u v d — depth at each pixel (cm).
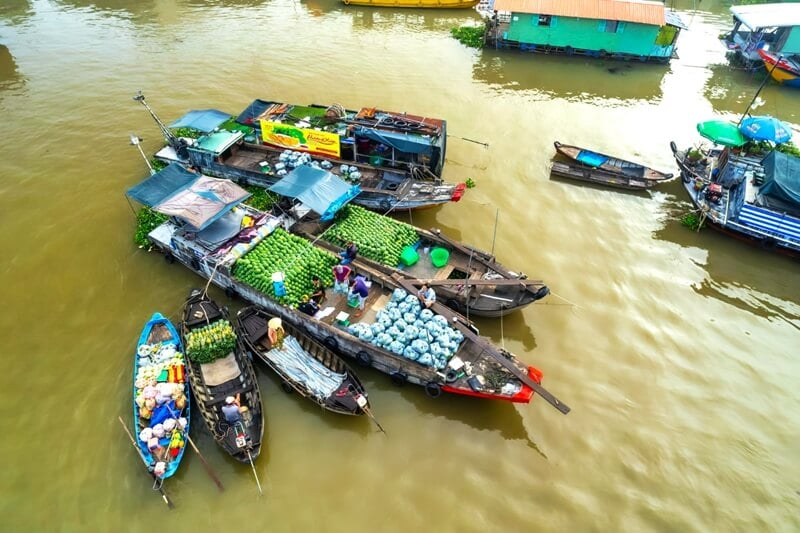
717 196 2805
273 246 2317
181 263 2486
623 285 2469
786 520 1673
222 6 5266
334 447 1841
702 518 1673
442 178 3108
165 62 4209
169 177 2492
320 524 1642
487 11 5169
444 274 2380
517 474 1775
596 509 1689
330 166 2936
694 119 3803
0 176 2994
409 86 4050
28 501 1678
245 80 4012
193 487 1717
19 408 1919
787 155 2712
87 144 3278
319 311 2155
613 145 3478
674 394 2020
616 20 4334
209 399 1883
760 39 4409
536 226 2789
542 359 2136
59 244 2580
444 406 1972
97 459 1781
